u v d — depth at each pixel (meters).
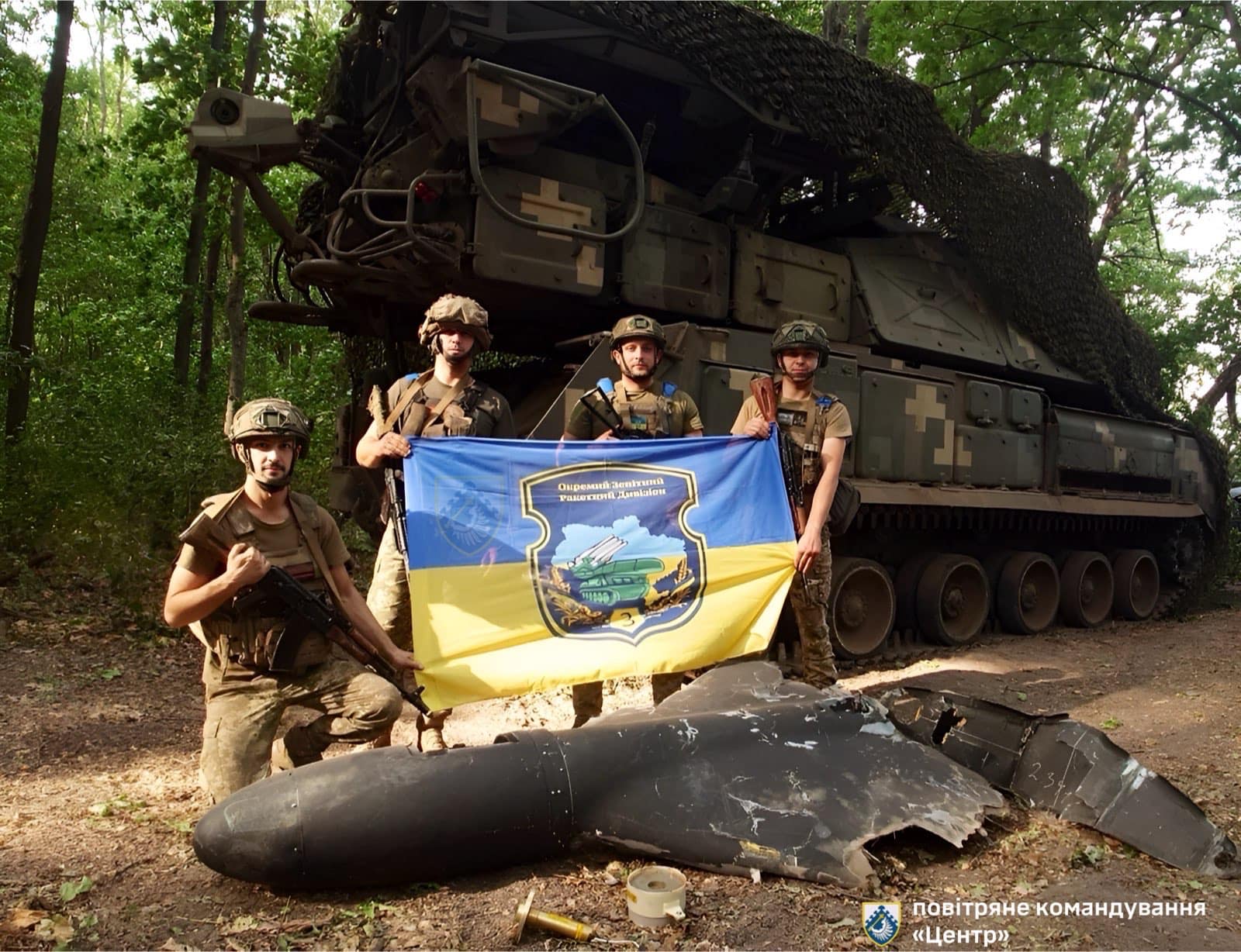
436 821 3.43
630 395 5.22
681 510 4.79
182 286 14.70
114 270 20.84
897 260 10.20
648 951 3.14
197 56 13.41
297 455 3.90
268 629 3.85
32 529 9.73
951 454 9.47
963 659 9.04
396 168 7.86
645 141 8.49
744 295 8.77
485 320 4.84
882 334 9.48
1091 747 4.50
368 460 4.57
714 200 8.60
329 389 16.80
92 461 9.89
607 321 8.93
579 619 4.48
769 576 4.84
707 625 4.66
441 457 4.50
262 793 3.40
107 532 9.24
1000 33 15.85
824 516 5.08
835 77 8.98
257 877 3.33
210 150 7.63
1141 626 11.97
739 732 4.04
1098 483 11.84
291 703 3.97
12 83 17.06
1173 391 19.53
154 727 5.80
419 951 3.09
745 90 8.37
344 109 9.01
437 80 7.36
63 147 19.67
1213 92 16.09
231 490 9.79
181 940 3.10
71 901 3.35
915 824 3.86
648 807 3.73
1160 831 4.11
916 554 9.68
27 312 11.09
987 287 11.05
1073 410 11.34
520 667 4.31
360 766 3.49
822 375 8.27
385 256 7.79
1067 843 4.19
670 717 4.09
